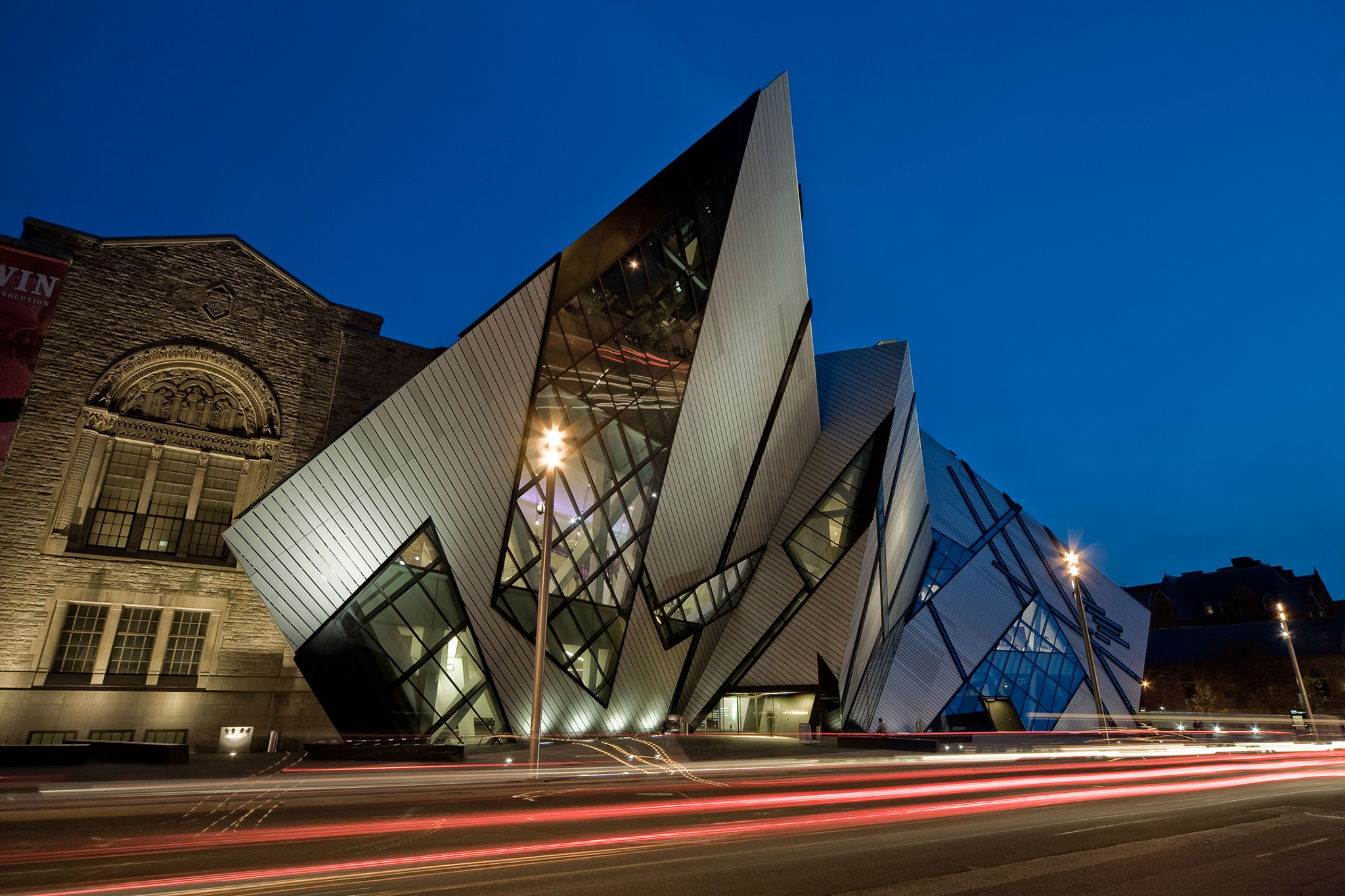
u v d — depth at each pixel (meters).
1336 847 8.80
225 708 27.70
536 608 26.59
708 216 27.58
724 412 30.70
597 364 26.39
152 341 28.52
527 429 25.11
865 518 34.28
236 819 11.63
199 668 27.86
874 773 20.27
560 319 25.22
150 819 11.58
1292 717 58.31
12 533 25.52
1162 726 60.34
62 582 26.02
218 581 28.52
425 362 34.22
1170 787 16.44
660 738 29.59
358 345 32.78
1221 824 10.61
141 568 27.30
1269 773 20.59
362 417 22.50
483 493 24.86
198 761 22.08
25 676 24.97
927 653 41.31
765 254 30.14
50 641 25.58
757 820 11.19
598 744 27.09
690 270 27.70
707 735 31.83
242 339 30.28
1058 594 52.53
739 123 27.88
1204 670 86.94
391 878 7.23
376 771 18.69
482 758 22.34
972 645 43.22
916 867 7.64
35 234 27.27
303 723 28.61
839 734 31.53
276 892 6.64
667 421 28.50
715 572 33.44
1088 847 8.75
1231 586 103.38
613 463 27.55
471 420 24.09
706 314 28.31
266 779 16.83
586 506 27.17
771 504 35.41
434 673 24.95
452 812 12.27
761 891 6.64
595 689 28.88
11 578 25.33
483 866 7.79
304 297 32.09
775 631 35.22
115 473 27.64
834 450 36.06
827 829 10.23
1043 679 44.75
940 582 46.28
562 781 17.88
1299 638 83.12
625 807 12.93
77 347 27.22
